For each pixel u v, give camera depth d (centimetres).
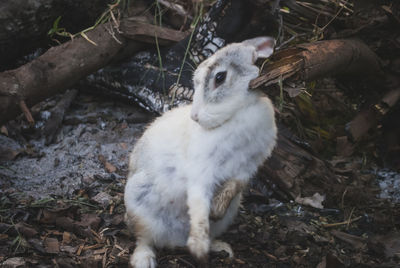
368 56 195
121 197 184
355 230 181
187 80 201
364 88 210
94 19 209
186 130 164
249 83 161
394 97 202
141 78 206
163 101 202
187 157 162
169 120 168
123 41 204
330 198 188
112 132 205
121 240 172
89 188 187
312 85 213
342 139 209
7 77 185
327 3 202
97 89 214
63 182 188
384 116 206
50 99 212
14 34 195
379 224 182
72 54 195
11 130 202
